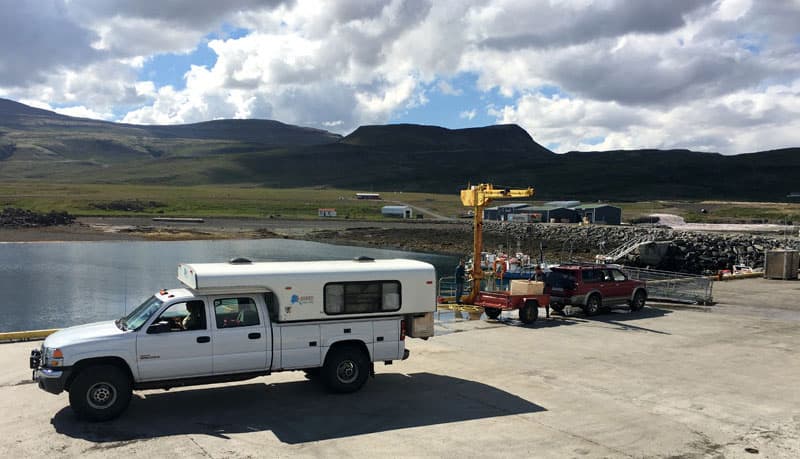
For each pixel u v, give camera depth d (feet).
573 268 70.13
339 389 37.76
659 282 84.28
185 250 262.06
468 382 40.91
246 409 34.60
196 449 28.12
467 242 303.48
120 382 32.19
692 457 27.96
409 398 37.09
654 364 46.44
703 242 205.05
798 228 266.98
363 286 38.47
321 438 29.91
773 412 34.78
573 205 413.39
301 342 36.63
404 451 28.27
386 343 39.06
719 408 35.45
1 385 38.19
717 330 61.16
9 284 158.30
